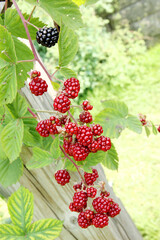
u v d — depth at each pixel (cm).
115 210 37
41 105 41
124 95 232
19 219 34
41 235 34
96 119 46
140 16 292
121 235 50
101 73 239
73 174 41
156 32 293
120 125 46
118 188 150
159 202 137
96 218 35
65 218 43
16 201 34
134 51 263
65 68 35
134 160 167
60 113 33
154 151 171
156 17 288
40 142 37
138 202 139
